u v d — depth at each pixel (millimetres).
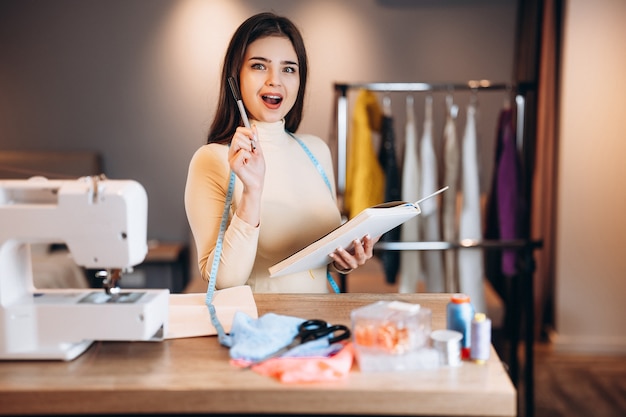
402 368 1246
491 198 3322
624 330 3842
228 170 1814
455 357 1267
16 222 1338
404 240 3250
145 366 1278
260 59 1837
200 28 4430
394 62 4387
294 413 1176
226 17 4410
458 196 3613
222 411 1182
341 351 1280
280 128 1939
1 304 1305
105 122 4539
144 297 1381
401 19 4359
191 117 4508
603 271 3824
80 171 4441
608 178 3779
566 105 3750
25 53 4488
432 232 3256
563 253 3836
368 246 1700
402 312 1279
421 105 4344
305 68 1948
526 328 3051
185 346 1386
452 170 3230
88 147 4562
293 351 1287
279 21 1878
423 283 3654
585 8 3688
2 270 1331
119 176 4582
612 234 3803
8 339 1304
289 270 1610
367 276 4070
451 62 4375
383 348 1244
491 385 1175
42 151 4543
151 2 4422
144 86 4496
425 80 4391
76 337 1321
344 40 4383
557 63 3873
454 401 1154
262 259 1906
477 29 4348
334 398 1166
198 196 1813
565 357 3783
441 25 4352
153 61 4473
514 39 4336
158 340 1410
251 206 1642
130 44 4461
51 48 4480
